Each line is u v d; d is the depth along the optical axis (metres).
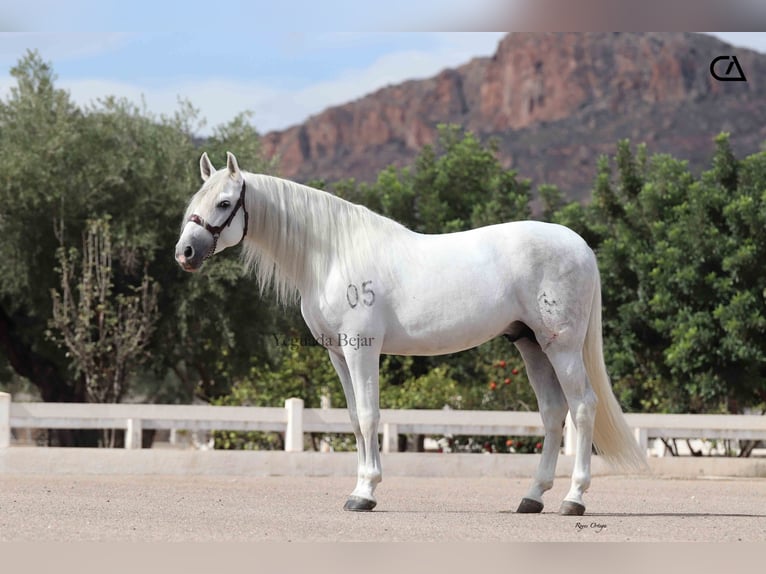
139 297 19.34
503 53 151.75
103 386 18.17
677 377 18.91
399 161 154.12
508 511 9.33
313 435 17.84
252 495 10.59
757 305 18.05
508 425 14.80
